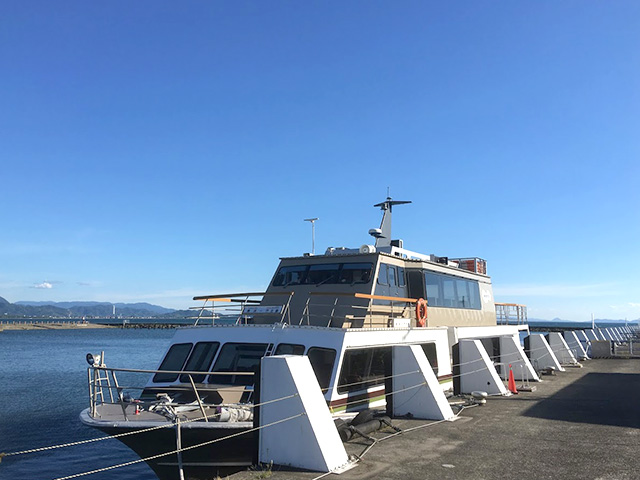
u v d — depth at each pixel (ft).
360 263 47.11
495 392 51.88
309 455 25.84
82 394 122.01
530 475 25.17
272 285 50.83
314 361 36.83
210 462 32.42
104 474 62.54
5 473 62.28
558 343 90.63
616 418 40.04
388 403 40.55
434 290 55.31
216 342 40.73
